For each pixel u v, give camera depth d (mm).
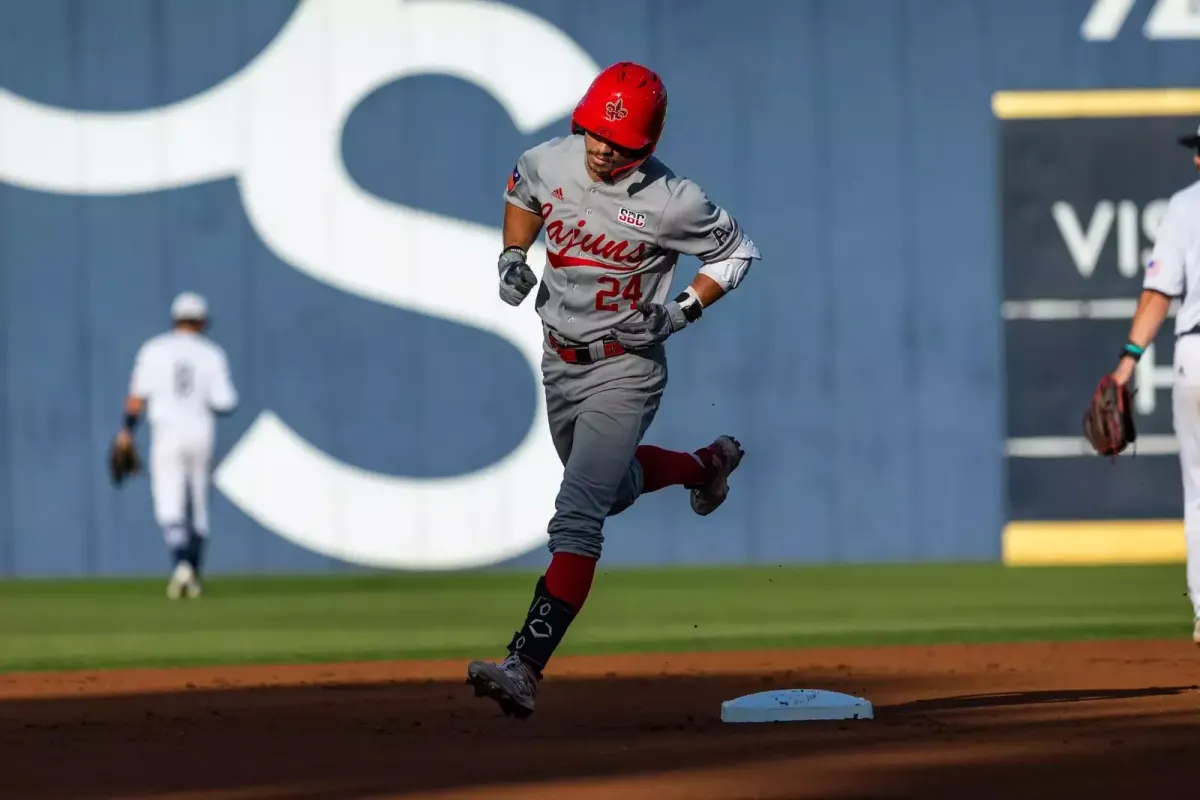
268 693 24828
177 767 17500
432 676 27141
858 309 50750
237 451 50312
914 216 50750
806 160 50750
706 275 19078
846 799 14508
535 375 50406
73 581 50250
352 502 50406
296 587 47656
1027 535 50656
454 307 50438
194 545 45656
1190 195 25297
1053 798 14383
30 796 15781
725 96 50750
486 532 50562
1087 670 25875
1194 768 15906
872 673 26109
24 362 50531
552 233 19000
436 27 50438
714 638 33688
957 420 50688
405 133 50406
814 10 50750
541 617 18734
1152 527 50469
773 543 50562
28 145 50406
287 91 50469
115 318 50531
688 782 15609
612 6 50594
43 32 50469
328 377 50406
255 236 50531
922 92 50812
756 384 50531
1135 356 25906
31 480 50500
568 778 16062
